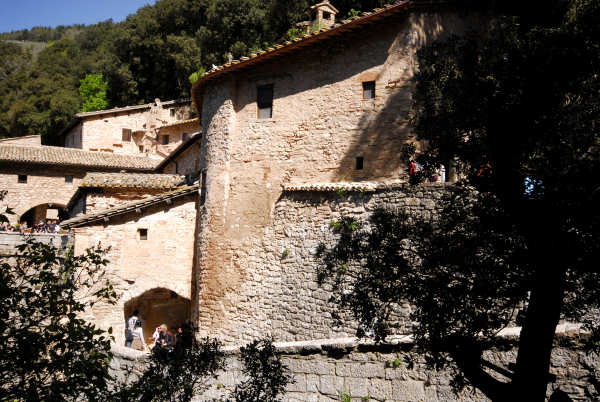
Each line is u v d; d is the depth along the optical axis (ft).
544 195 21.88
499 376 26.55
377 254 26.61
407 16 50.70
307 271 51.03
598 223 20.75
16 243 59.88
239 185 59.57
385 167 50.19
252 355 28.43
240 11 143.84
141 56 168.25
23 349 20.88
